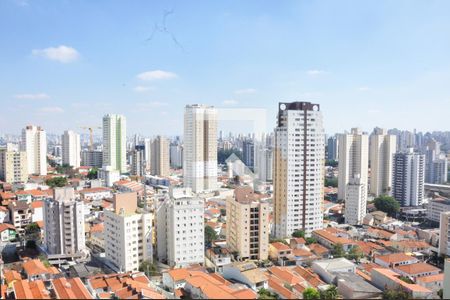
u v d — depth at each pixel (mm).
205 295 97750
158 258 150500
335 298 105250
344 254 155500
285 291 108062
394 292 105625
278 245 156750
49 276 121250
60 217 156750
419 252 164750
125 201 144375
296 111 186500
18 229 199500
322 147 192875
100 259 153000
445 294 112125
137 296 101875
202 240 147000
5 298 107188
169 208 145500
